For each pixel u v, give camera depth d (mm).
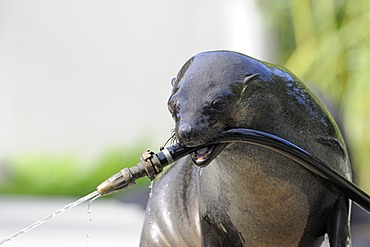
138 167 12109
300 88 13078
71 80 59688
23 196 47375
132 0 58344
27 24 59562
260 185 12930
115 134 59062
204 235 13844
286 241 13531
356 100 32688
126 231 33781
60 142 59562
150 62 58281
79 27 59469
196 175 14875
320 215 13250
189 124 11977
